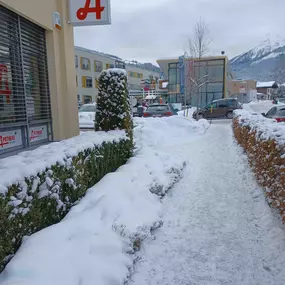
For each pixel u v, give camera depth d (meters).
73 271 2.51
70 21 6.70
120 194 4.02
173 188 5.38
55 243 2.69
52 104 6.41
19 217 2.59
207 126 15.07
